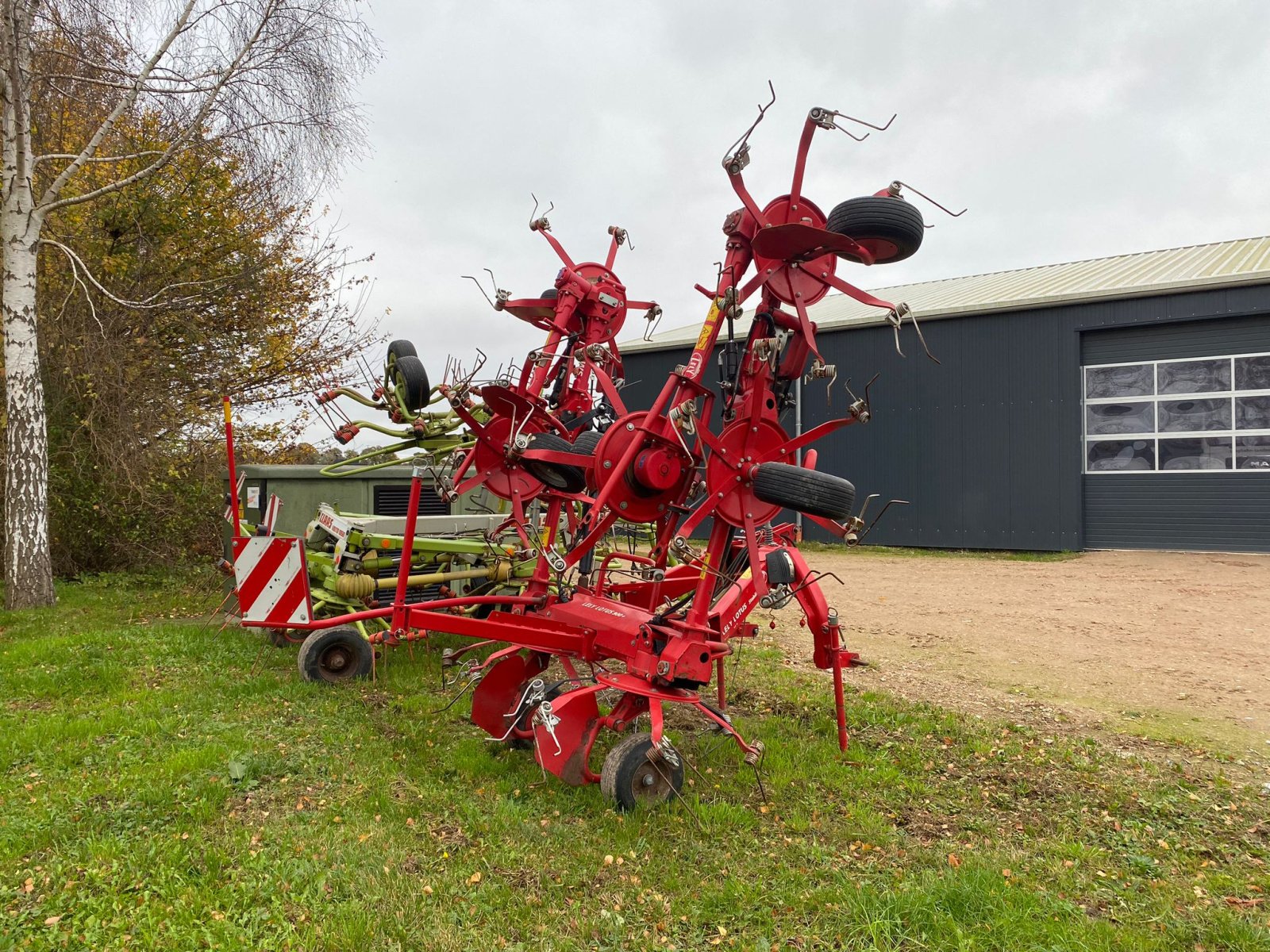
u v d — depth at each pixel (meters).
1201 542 17.23
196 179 14.19
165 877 3.47
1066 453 18.11
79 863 3.58
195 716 5.61
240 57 11.84
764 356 4.57
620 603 5.77
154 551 13.30
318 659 6.47
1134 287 17.27
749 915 3.35
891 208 4.86
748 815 4.28
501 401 5.95
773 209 4.95
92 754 4.88
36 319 10.38
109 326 13.16
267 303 15.66
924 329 19.73
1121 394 17.95
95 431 12.52
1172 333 17.42
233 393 15.21
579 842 3.94
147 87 11.38
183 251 14.80
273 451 16.05
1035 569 15.49
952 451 19.38
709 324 4.96
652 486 5.07
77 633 8.38
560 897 3.46
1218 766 5.20
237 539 6.46
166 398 14.07
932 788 4.79
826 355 21.05
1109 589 12.62
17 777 4.53
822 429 4.81
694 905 3.42
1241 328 16.80
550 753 4.48
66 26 11.54
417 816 4.20
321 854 3.73
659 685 4.58
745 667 7.61
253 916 3.21
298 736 5.29
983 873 3.61
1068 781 4.89
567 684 5.41
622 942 3.17
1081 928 3.24
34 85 11.28
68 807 4.14
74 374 12.70
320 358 16.42
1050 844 4.07
